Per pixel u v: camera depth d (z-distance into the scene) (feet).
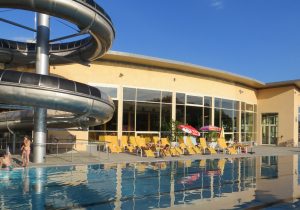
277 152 92.79
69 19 52.85
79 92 52.90
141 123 90.68
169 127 91.86
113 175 47.16
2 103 51.26
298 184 43.19
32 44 69.97
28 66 77.46
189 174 50.39
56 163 54.54
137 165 57.98
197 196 35.24
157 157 68.59
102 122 63.98
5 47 67.36
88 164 56.29
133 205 31.09
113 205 31.04
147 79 92.32
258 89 132.05
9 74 49.24
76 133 79.66
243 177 48.70
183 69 98.84
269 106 128.26
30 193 35.12
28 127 66.49
